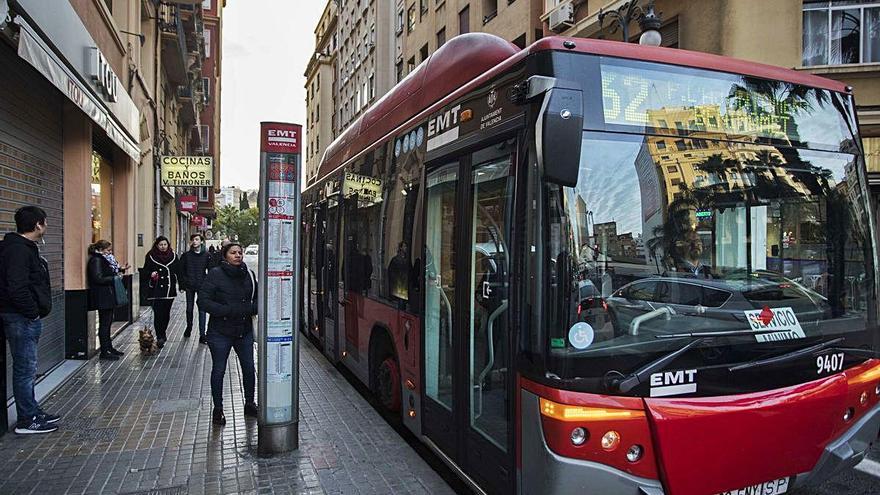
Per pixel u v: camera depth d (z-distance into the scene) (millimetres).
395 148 5605
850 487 4258
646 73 3158
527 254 2951
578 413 2711
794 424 3047
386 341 5812
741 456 2924
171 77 23047
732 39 11406
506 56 4207
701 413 2828
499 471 3293
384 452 4809
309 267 10578
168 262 9695
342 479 4270
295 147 4816
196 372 7762
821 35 11477
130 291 12469
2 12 4492
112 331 10961
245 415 5770
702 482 2855
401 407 5387
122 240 12516
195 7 20578
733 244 3225
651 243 3021
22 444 4973
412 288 4879
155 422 5582
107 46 10227
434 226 4473
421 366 4621
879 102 10930
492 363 3422
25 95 6777
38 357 7125
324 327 8781
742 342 3018
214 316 5504
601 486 2725
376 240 6066
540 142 2686
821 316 3332
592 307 2830
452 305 4062
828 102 3633
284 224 4770
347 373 7902
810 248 3438
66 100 8273
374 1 37531
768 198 3357
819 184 3518
